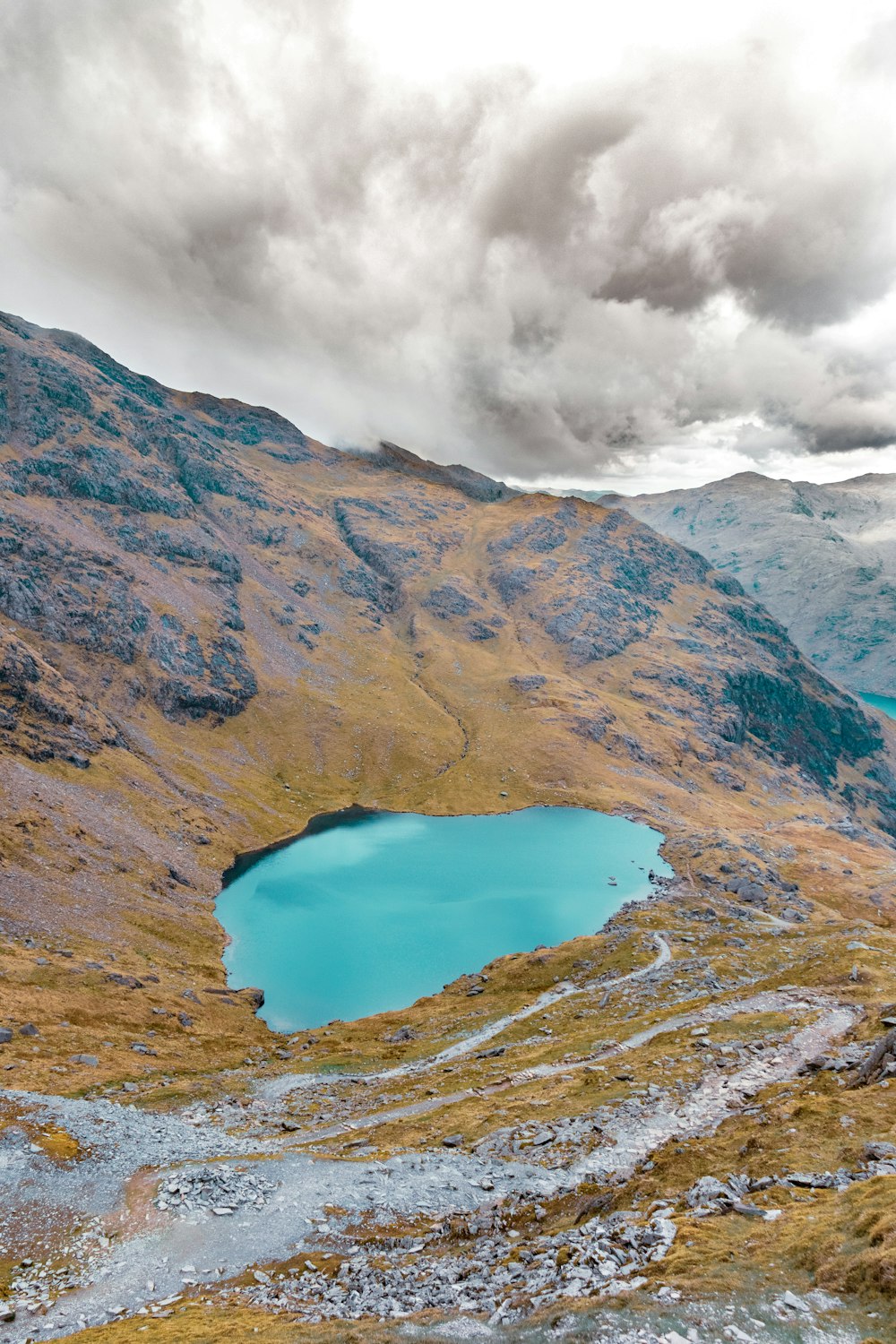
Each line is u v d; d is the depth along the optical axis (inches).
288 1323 1103.0
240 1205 1654.8
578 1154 1923.0
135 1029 4500.5
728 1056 2672.2
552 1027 4126.5
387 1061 3978.8
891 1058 1939.0
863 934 5137.8
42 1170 1760.6
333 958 6722.4
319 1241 1492.4
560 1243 1304.1
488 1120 2379.4
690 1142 1761.8
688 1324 874.8
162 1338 1066.1
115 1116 2303.2
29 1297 1290.6
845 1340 805.9
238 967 6520.7
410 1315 1062.4
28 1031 3929.6
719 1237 1124.5
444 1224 1545.3
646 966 5177.2
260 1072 3900.1
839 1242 997.8
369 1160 1985.7
